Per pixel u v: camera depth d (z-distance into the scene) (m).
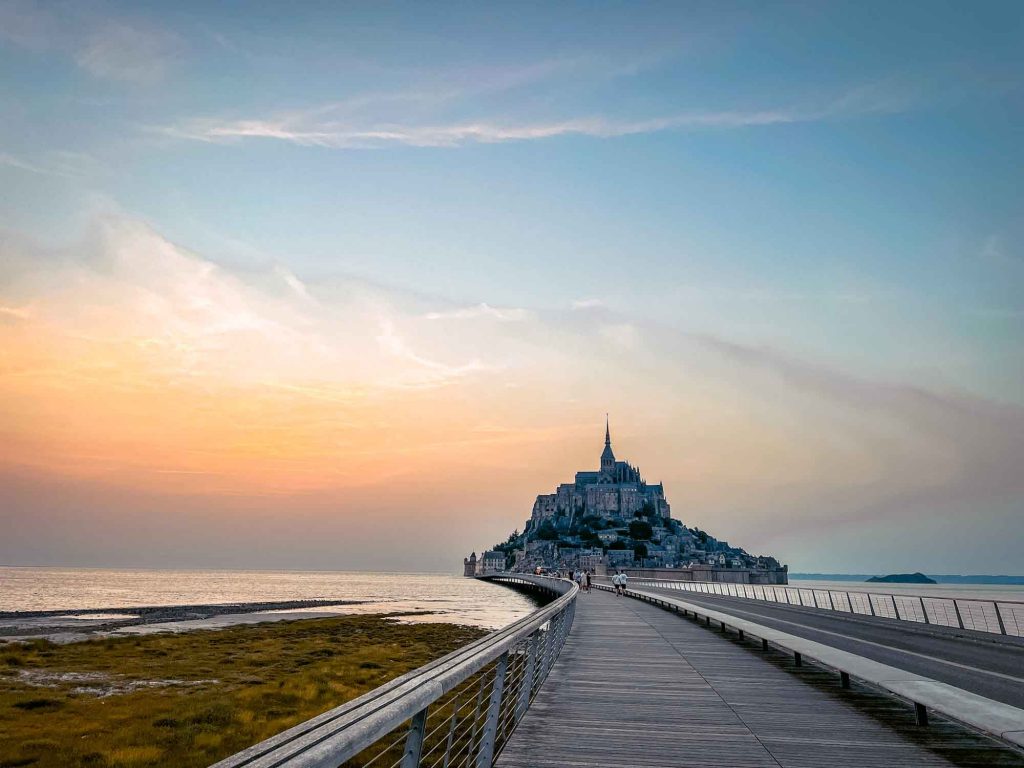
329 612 82.38
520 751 7.77
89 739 18.23
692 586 78.94
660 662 15.23
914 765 7.28
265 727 19.67
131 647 40.75
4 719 20.59
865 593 34.53
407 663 34.75
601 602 45.31
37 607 93.25
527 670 10.16
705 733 8.63
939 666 16.47
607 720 9.32
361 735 3.20
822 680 12.81
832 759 7.48
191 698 24.02
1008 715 7.39
